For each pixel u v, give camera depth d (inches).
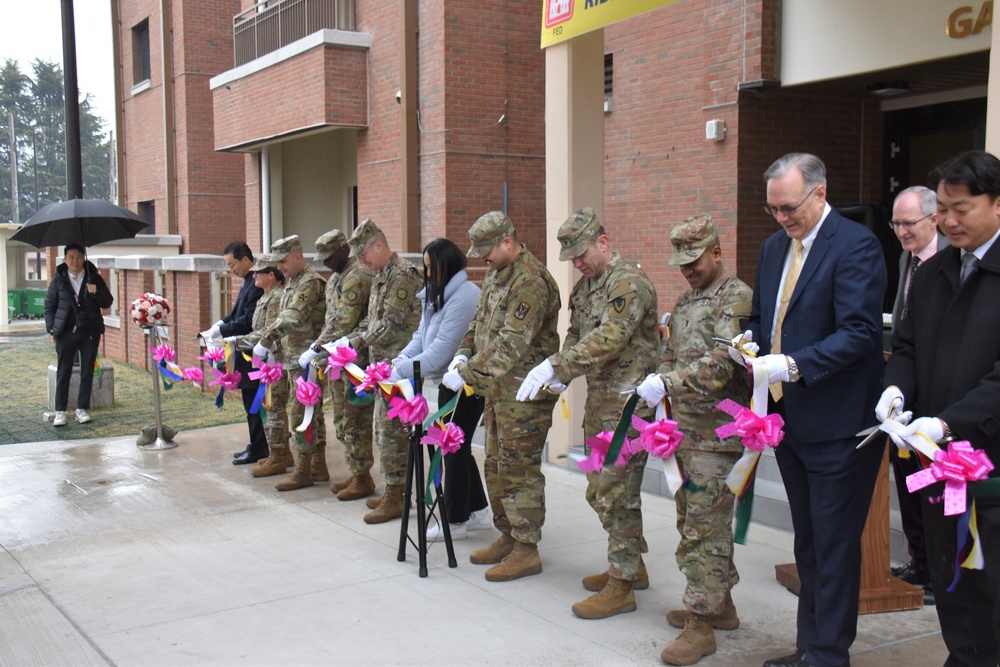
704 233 147.5
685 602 146.7
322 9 497.4
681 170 369.1
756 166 340.2
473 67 446.9
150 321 320.5
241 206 725.9
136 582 187.3
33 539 218.2
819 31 303.9
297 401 259.6
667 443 141.3
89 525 229.3
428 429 189.0
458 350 195.3
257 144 551.5
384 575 188.9
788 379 124.4
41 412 396.5
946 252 123.8
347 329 236.4
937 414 119.1
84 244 374.6
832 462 128.9
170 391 440.1
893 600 164.1
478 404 212.8
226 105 573.3
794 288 134.2
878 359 131.4
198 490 263.1
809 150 349.4
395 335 227.0
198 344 435.8
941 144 335.3
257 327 282.8
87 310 368.2
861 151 359.6
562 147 261.7
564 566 192.1
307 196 585.3
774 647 149.7
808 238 133.3
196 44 695.1
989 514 112.0
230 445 325.7
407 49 450.3
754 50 321.1
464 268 206.7
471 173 450.9
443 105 441.4
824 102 350.0
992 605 119.6
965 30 255.8
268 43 550.9
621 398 162.7
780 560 191.5
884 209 326.6
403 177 458.9
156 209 763.4
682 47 364.2
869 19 285.0
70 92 406.0
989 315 114.3
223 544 211.9
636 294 159.2
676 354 152.9
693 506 145.5
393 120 466.9
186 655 151.3
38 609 173.5
